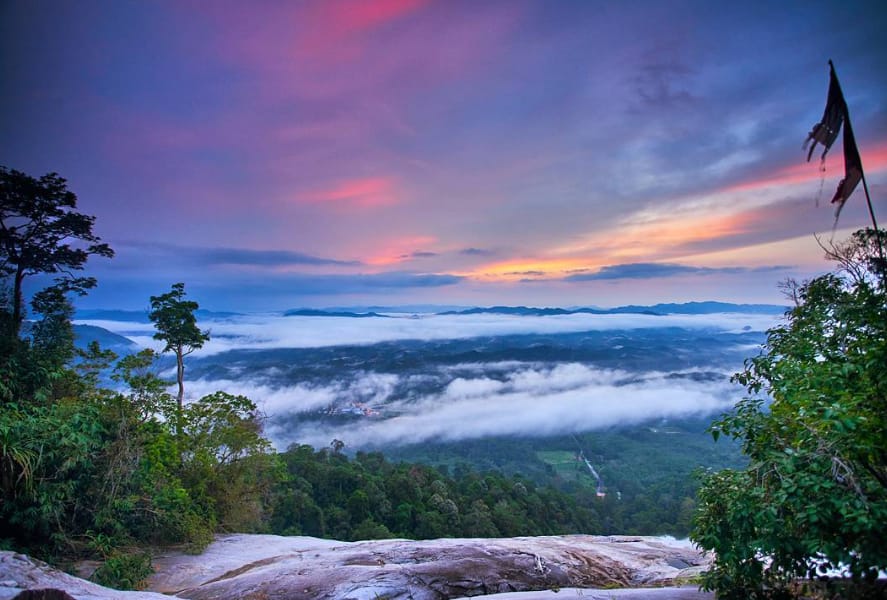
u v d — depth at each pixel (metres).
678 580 8.27
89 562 10.91
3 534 10.27
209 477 16.67
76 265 18.44
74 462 10.77
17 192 16.06
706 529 5.21
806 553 4.48
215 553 12.65
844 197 5.12
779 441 4.99
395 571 8.19
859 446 4.23
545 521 53.72
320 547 12.23
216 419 18.02
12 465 10.07
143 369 15.01
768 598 5.20
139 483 12.55
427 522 44.59
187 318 24.78
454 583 7.85
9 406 11.24
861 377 4.61
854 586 4.87
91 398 13.09
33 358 13.34
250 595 7.79
